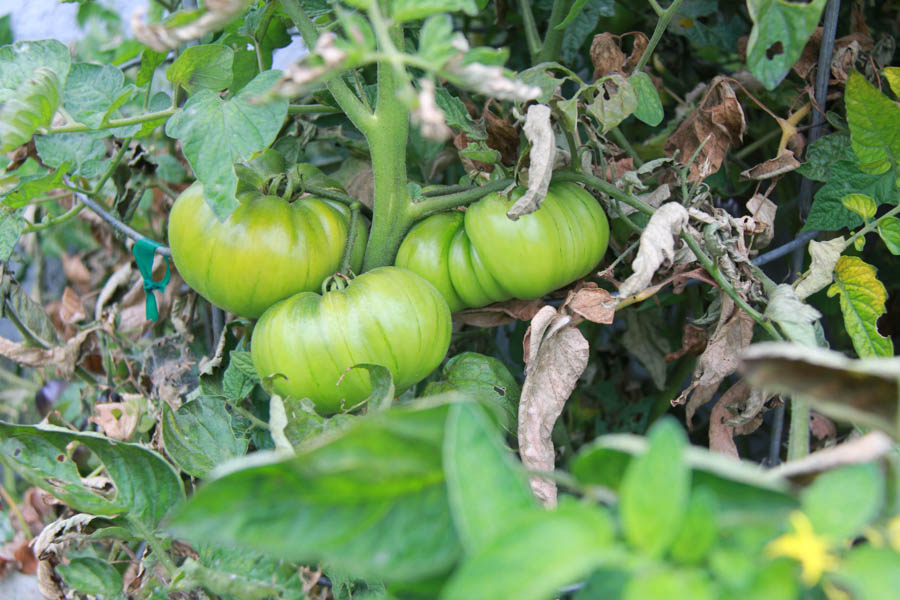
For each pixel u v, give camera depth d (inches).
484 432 12.6
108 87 22.6
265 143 19.4
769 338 23.2
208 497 12.9
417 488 13.8
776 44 24.1
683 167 22.6
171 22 16.8
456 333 27.5
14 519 33.5
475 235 21.4
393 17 16.6
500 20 28.0
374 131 20.9
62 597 25.2
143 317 29.6
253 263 21.0
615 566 11.7
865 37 24.4
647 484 11.5
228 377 23.4
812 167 23.4
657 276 22.8
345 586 21.5
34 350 28.0
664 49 29.3
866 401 12.7
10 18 33.2
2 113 20.0
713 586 11.4
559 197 21.7
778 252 23.3
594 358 29.1
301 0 23.7
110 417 27.0
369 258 22.4
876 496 12.0
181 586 20.9
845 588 12.6
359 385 20.8
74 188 23.9
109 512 21.7
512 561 11.1
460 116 22.2
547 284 21.6
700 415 30.9
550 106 21.5
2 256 23.8
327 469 12.8
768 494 12.7
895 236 21.2
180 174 29.4
